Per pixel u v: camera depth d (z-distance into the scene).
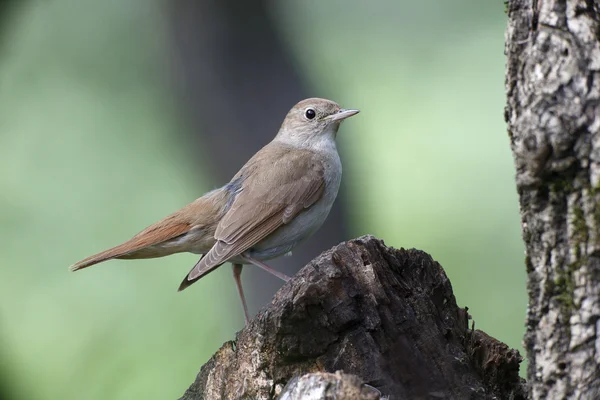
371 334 5.97
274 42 12.92
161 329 13.38
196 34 12.71
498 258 13.02
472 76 13.94
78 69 14.29
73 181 14.20
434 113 13.94
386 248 6.36
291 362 5.98
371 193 13.43
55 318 13.34
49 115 14.34
